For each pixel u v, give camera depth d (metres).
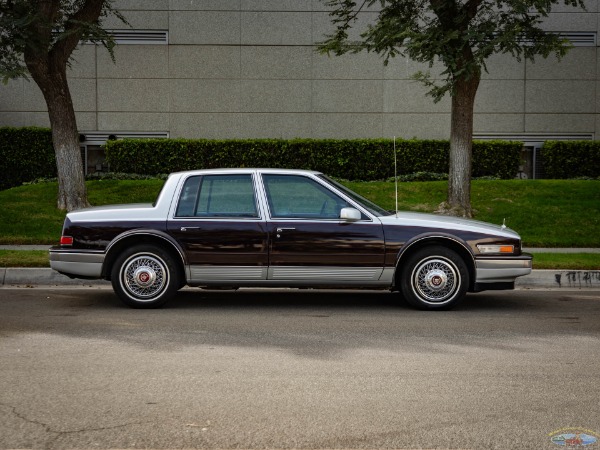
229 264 8.79
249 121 22.23
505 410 4.95
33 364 6.07
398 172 20.86
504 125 22.39
